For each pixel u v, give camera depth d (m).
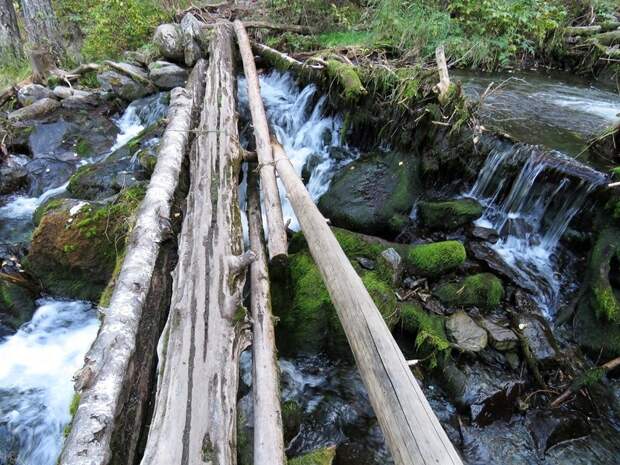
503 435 2.99
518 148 4.41
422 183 4.91
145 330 2.59
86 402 1.99
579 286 3.94
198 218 3.20
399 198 4.70
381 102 5.31
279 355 3.51
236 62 7.78
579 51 7.82
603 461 2.88
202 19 9.31
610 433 3.04
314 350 3.48
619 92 6.75
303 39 8.34
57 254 3.96
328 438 2.97
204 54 7.70
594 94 6.69
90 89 7.35
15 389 3.31
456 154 4.66
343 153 5.79
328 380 3.37
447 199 4.78
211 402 1.98
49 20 8.34
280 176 4.21
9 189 5.58
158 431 1.85
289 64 7.07
